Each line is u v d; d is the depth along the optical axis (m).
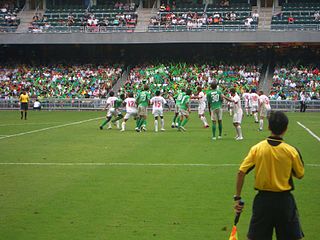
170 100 47.94
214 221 10.59
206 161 17.77
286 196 7.27
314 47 54.22
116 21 56.75
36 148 21.20
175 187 13.70
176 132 27.45
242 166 7.43
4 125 32.34
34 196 12.71
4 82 54.88
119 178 14.91
